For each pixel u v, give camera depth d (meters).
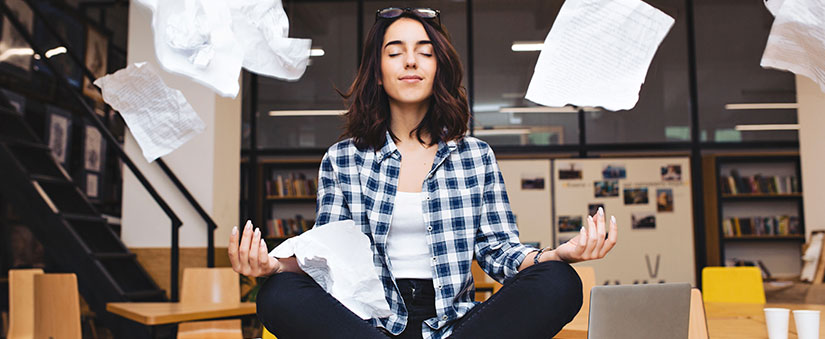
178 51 1.27
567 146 7.29
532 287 1.27
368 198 1.61
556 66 1.26
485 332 1.25
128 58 5.82
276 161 7.38
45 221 4.80
